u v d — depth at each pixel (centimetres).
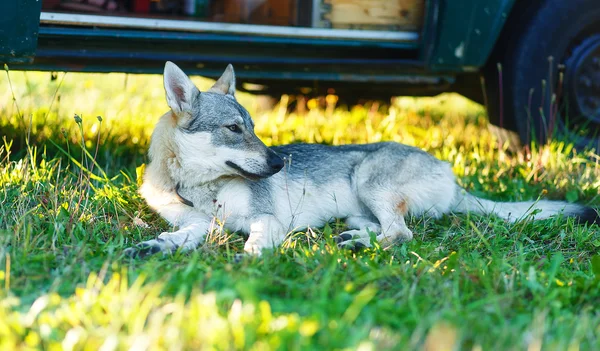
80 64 548
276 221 457
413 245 434
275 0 671
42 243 406
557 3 641
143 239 451
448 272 376
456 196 534
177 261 388
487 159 666
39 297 319
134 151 655
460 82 737
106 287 315
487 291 352
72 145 621
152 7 701
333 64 615
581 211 513
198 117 459
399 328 299
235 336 272
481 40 619
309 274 362
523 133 666
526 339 293
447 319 302
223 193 468
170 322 286
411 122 852
